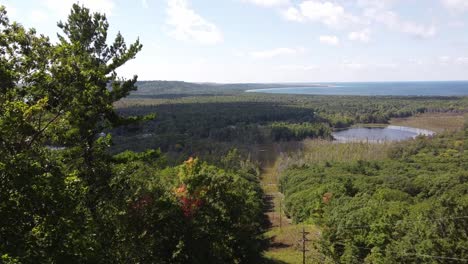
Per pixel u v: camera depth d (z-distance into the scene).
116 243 15.73
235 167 91.50
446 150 114.56
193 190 27.30
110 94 17.45
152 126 120.50
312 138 142.75
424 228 32.19
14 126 10.38
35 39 12.67
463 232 30.80
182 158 80.62
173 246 21.97
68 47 12.75
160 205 19.44
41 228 10.36
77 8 18.52
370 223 38.75
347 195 63.84
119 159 19.30
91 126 15.70
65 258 10.65
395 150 118.31
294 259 43.97
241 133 134.50
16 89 12.09
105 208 15.95
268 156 123.19
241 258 34.94
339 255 41.25
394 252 32.88
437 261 30.06
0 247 9.42
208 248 25.61
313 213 60.75
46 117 13.05
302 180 86.00
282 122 159.00
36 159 11.10
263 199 86.81
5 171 9.78
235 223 33.41
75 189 12.05
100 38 18.89
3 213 9.73
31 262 9.68
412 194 71.62
